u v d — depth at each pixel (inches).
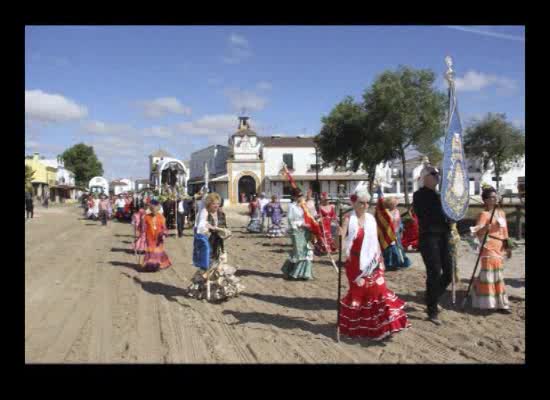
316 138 1771.7
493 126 1948.8
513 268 438.3
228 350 233.3
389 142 1512.1
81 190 4293.8
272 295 358.0
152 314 301.7
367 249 243.0
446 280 281.9
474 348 233.8
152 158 2861.7
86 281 415.8
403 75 1519.4
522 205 697.0
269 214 848.9
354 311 244.7
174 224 1010.1
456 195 291.3
